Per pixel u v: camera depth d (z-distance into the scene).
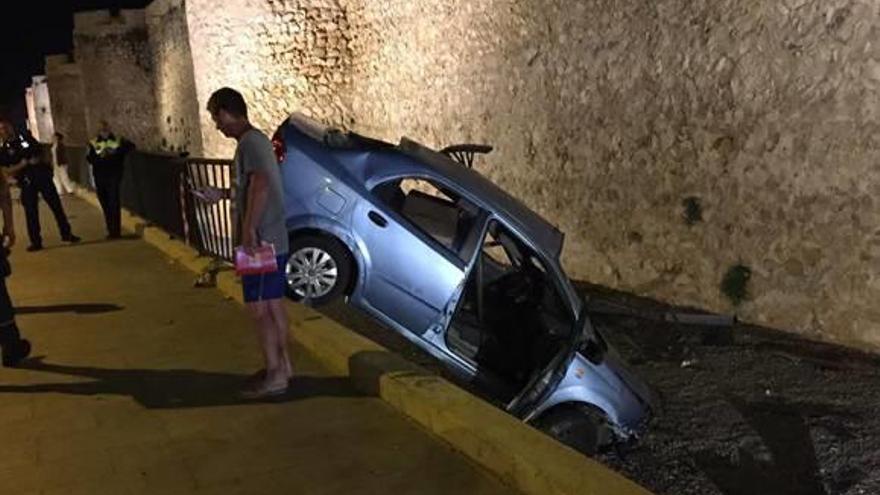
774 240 8.64
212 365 5.41
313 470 3.81
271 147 4.59
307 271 6.59
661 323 9.29
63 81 30.58
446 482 3.63
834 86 7.85
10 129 10.66
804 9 8.02
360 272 6.57
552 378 5.64
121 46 27.88
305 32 16.72
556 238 6.32
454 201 7.30
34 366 5.51
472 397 4.22
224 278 7.67
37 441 4.25
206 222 9.07
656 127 9.94
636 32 10.04
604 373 5.84
